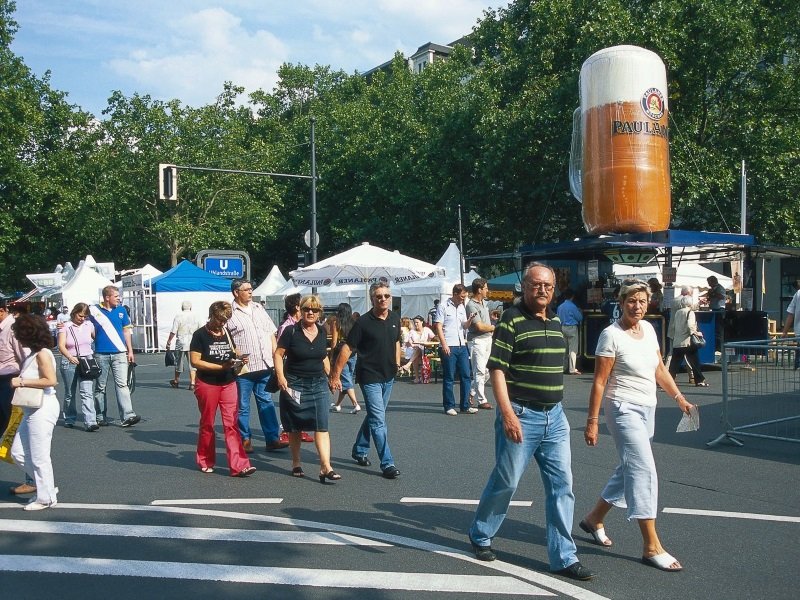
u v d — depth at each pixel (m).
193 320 17.03
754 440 9.16
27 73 44.03
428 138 33.84
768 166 25.14
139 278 30.97
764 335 17.58
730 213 25.91
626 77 15.97
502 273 35.81
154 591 4.76
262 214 44.00
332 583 4.85
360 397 14.87
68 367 11.44
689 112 25.83
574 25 26.97
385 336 7.91
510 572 5.00
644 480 5.08
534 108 26.91
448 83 39.88
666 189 16.34
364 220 39.62
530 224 30.44
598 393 5.22
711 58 24.47
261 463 8.62
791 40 27.36
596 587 4.73
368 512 6.49
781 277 32.81
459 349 11.82
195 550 5.54
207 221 43.34
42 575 5.06
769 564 5.10
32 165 44.38
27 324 6.75
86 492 7.34
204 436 8.15
